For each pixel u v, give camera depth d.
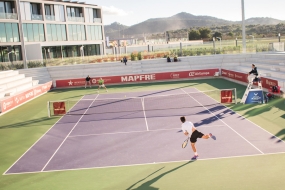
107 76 38.44
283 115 18.67
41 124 20.58
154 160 12.88
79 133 17.89
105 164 12.84
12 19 48.88
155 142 15.30
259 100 22.47
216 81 35.78
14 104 26.56
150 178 11.14
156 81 38.88
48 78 39.66
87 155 14.11
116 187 10.59
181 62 41.69
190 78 38.72
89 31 65.94
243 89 29.08
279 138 14.63
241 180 10.48
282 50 40.38
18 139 17.48
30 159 14.09
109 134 17.28
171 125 18.27
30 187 11.05
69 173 12.13
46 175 12.09
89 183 11.06
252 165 11.68
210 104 23.44
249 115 19.33
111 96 30.06
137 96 29.20
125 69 41.94
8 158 14.42
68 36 59.75
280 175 10.67
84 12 64.12
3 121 22.08
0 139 17.70
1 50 48.81
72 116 22.34
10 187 11.16
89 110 24.06
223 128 16.89
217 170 11.43
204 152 13.40
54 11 57.09
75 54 63.22
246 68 34.62
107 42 87.38
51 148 15.50
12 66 42.88
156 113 21.66
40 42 53.50
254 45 45.03
